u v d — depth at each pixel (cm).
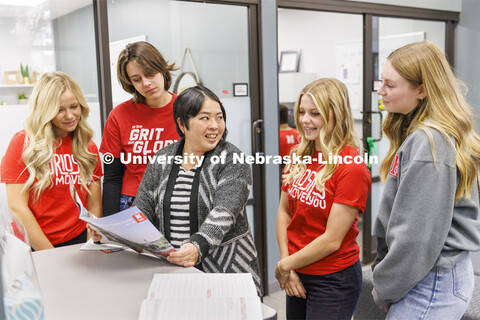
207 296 108
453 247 128
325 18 480
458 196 127
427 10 403
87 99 263
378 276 137
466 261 133
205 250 134
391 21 395
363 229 389
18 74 280
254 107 321
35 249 180
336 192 154
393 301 138
